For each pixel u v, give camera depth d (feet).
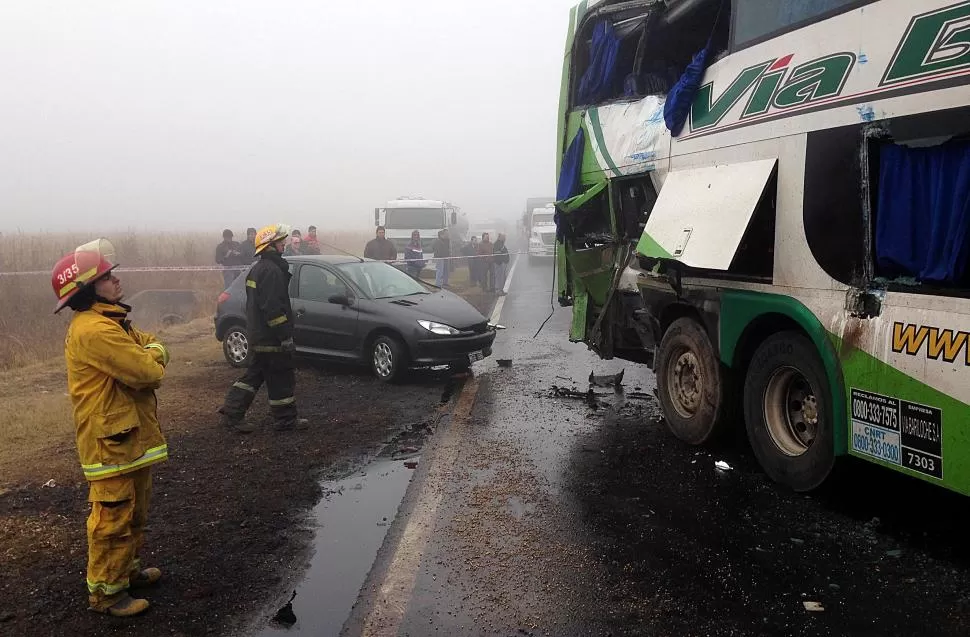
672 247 18.92
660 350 22.29
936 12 12.74
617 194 25.30
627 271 24.77
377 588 12.91
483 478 18.49
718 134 18.81
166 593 12.85
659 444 21.21
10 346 37.86
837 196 14.75
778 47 16.75
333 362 31.78
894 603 12.08
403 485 18.25
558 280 30.27
